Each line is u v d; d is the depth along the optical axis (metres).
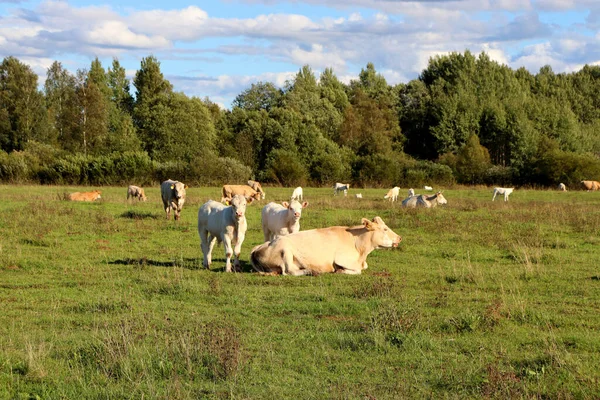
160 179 57.50
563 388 6.66
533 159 63.78
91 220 23.00
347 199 37.00
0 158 57.09
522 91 99.88
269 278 13.25
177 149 63.75
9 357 7.73
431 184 61.38
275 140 67.94
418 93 94.50
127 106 88.25
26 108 74.81
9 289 12.27
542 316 9.84
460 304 10.83
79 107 73.44
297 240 13.77
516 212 27.47
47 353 7.86
